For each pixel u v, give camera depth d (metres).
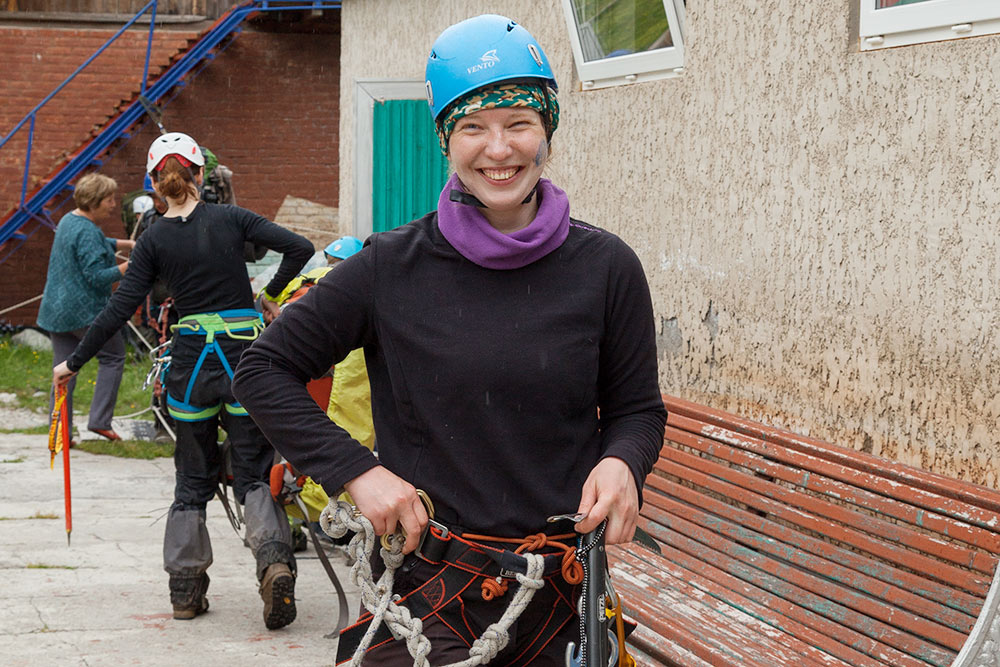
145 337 13.37
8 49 16.06
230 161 16.44
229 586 5.59
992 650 2.54
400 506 2.06
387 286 2.16
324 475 2.10
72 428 10.07
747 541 4.19
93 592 5.41
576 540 2.16
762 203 4.61
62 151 16.06
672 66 5.37
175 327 5.04
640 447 2.17
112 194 9.32
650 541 2.26
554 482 2.14
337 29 16.36
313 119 16.52
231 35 16.28
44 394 11.76
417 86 8.82
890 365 3.88
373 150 8.93
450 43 2.13
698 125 5.08
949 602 3.27
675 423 4.82
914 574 3.44
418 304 2.14
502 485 2.12
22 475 8.16
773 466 4.12
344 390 4.71
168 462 8.83
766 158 4.58
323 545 6.25
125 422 10.48
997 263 3.43
